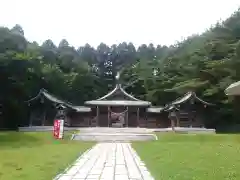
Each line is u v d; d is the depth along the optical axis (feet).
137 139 109.19
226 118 164.14
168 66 213.25
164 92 197.98
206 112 156.04
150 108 169.99
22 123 157.99
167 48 271.28
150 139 109.19
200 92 167.32
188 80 177.37
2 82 138.31
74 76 210.79
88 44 300.81
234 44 161.79
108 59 297.33
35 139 94.68
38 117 150.71
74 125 168.76
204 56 176.04
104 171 37.11
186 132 130.21
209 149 63.98
